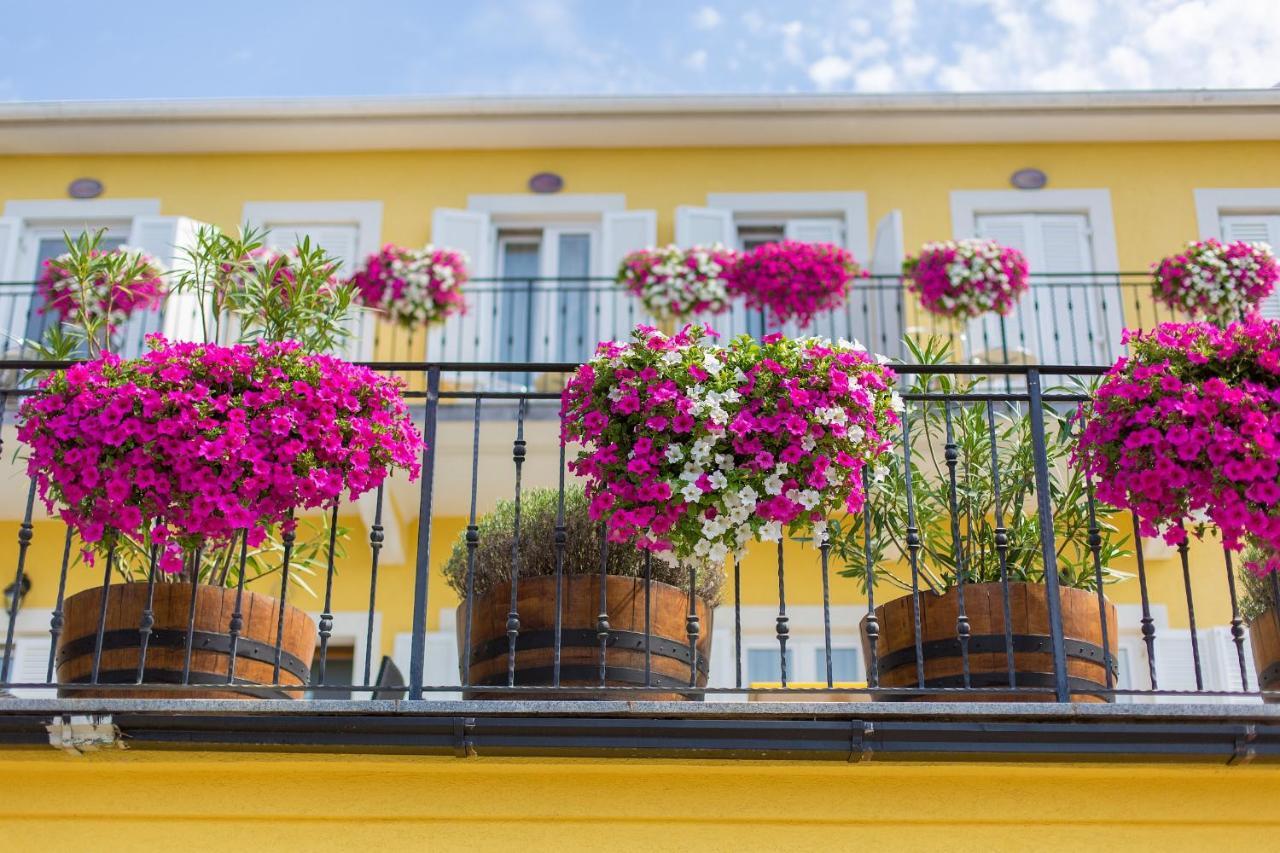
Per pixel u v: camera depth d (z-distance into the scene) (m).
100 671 5.53
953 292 10.45
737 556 5.48
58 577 9.80
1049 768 5.17
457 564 6.21
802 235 11.91
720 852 5.08
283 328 6.77
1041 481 5.67
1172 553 9.64
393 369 5.84
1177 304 10.45
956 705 4.98
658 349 5.68
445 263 10.89
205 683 5.44
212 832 5.11
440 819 5.12
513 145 12.10
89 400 5.49
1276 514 5.38
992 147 12.03
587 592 5.62
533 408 9.97
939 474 6.42
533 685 5.43
